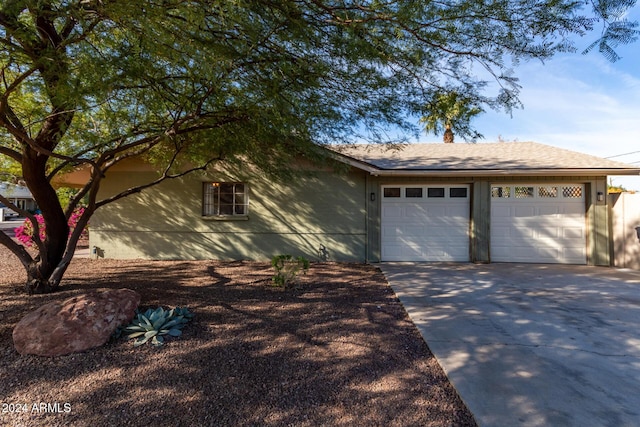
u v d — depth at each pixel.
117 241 9.09
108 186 9.07
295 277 6.68
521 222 8.95
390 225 9.17
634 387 2.77
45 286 5.03
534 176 8.79
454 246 9.09
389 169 8.66
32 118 4.66
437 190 9.13
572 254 8.79
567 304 5.18
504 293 5.84
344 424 2.30
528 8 3.09
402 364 3.18
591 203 8.62
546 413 2.40
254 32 3.14
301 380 2.86
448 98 4.22
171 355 3.22
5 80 3.96
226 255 9.12
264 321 4.23
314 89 4.22
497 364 3.17
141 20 2.69
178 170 8.24
